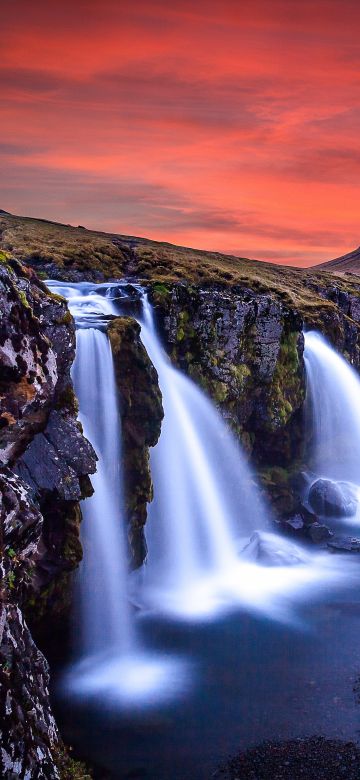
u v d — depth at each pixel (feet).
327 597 75.72
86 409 69.92
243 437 103.45
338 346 133.80
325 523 103.24
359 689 55.21
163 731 49.52
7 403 45.27
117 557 69.00
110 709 52.31
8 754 34.68
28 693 37.96
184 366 95.14
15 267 55.11
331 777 44.29
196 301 96.94
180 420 89.66
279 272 180.96
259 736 48.85
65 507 57.26
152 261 142.31
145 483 73.97
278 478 106.83
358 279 202.08
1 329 44.88
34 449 53.06
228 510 96.89
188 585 79.51
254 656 61.11
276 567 84.94
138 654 61.72
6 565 38.68
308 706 52.65
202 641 64.44
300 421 115.96
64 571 59.16
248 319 102.63
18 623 39.37
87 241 150.92
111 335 73.05
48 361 48.96
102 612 66.13
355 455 127.65
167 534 84.38
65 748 43.37
